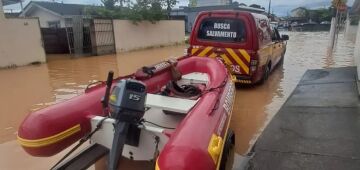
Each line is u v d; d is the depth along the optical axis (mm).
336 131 4383
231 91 4270
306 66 11117
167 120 3984
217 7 42281
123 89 2650
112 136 3033
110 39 17312
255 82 7641
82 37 16578
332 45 16250
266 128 4621
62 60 14320
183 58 6098
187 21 42656
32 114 2900
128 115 2670
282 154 3766
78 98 3322
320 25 43375
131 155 3066
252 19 7098
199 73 5707
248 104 6426
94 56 15883
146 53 17344
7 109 6262
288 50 16250
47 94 7539
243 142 4480
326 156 3654
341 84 7180
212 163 2307
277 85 8164
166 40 22203
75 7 28422
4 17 11852
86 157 2900
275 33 10250
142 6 19625
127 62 13383
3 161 3908
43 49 13461
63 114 2967
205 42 7602
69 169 2689
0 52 11836
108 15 19375
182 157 2176
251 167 3492
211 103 3197
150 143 2936
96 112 3355
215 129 2764
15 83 8961
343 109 5312
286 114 5234
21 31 12516
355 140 4051
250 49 7148
